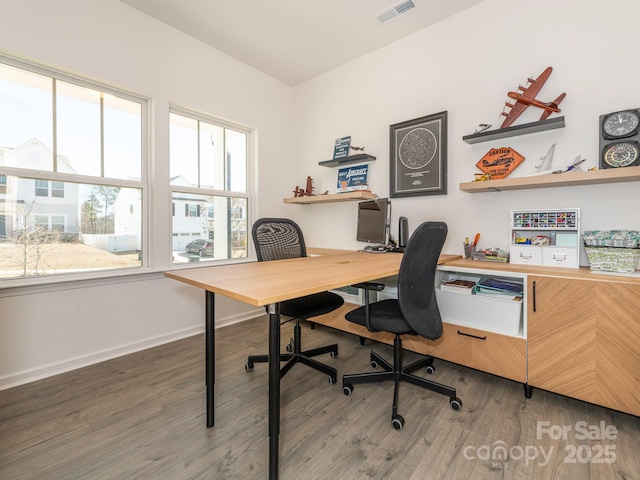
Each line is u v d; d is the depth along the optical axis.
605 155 1.81
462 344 1.99
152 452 1.34
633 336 1.45
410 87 2.74
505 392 1.83
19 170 1.99
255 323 3.14
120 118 2.43
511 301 1.80
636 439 1.42
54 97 2.13
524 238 2.04
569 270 1.74
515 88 2.20
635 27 1.80
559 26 2.03
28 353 1.97
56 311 2.07
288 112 3.69
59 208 2.15
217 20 2.53
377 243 2.79
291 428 1.51
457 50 2.46
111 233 2.39
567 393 1.63
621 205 1.83
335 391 1.86
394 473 1.23
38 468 1.25
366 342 2.64
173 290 2.68
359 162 3.12
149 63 2.49
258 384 1.93
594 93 1.92
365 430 1.49
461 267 2.02
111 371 2.10
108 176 2.37
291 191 3.72
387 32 2.69
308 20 2.53
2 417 1.58
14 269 1.99
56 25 2.04
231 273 1.51
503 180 1.99
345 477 1.21
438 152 2.54
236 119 3.14
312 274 1.47
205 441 1.42
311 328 3.00
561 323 1.63
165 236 2.62
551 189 2.06
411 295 1.57
